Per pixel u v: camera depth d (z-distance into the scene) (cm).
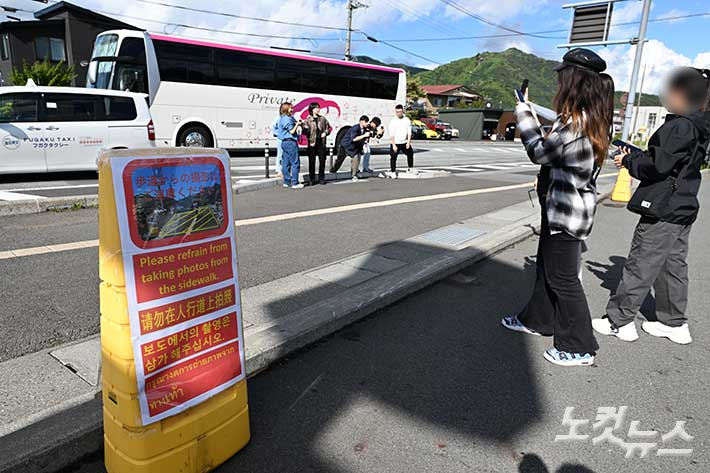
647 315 434
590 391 305
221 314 229
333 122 1848
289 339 337
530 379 317
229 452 237
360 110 1920
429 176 1338
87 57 3203
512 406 287
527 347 362
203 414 224
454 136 4559
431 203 915
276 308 389
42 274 456
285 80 1705
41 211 731
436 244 601
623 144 346
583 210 308
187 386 217
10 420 235
